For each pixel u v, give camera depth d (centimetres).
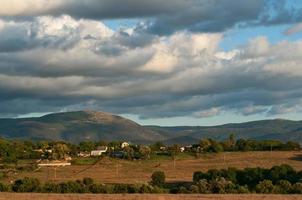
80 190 13125
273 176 17025
